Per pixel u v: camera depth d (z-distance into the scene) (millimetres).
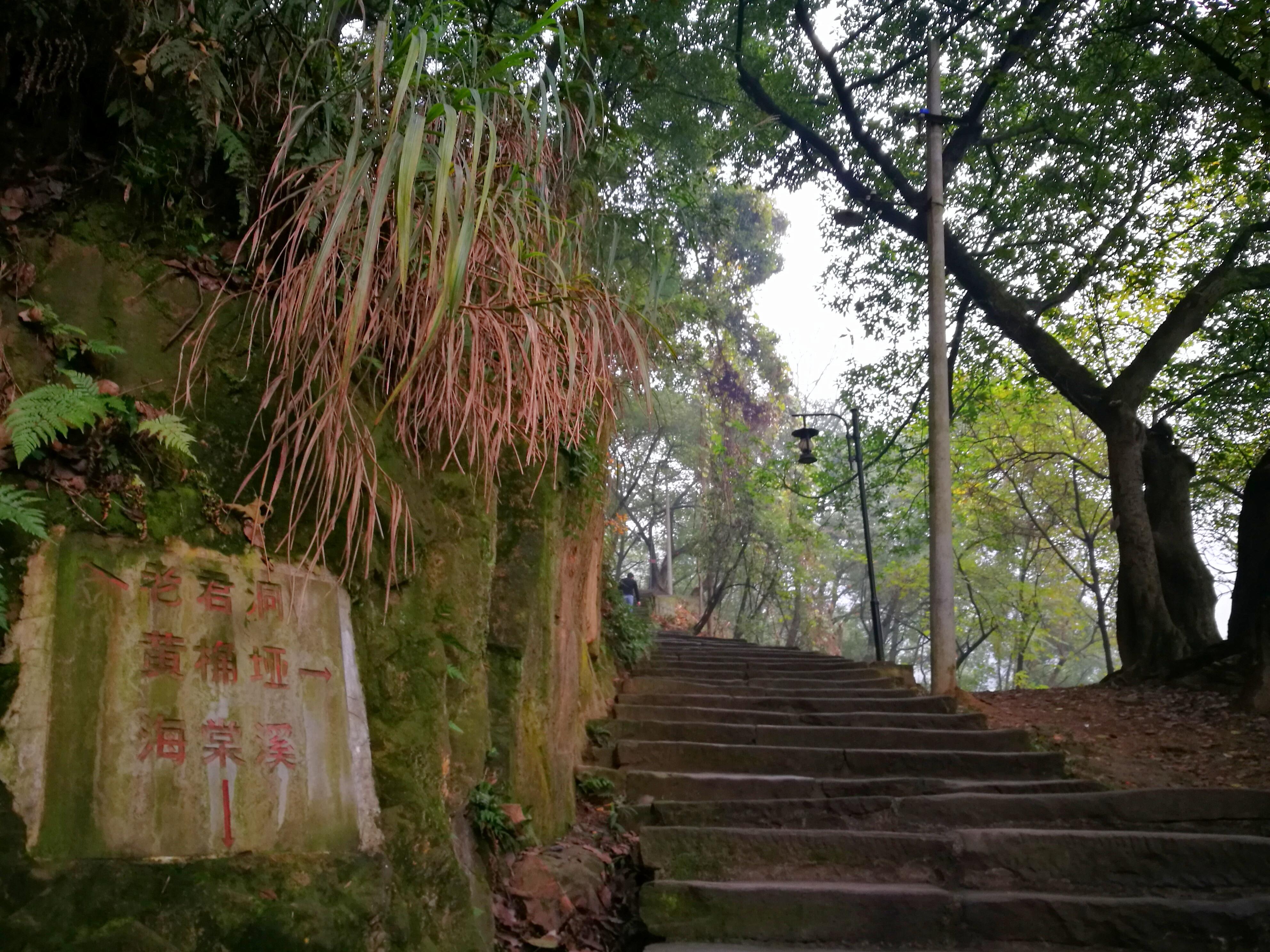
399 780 2898
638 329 3953
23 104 2494
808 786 5309
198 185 2889
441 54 3230
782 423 23188
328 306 2768
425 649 3219
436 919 2834
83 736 2039
